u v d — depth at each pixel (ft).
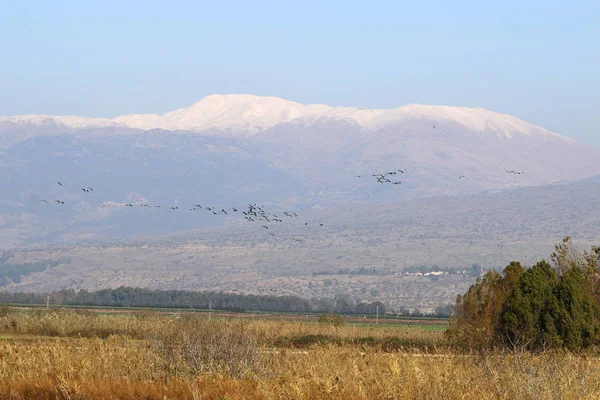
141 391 286.25
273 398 270.05
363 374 295.89
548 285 459.32
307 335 629.10
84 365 325.62
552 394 265.34
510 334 451.94
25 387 296.30
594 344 455.22
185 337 336.70
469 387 270.87
